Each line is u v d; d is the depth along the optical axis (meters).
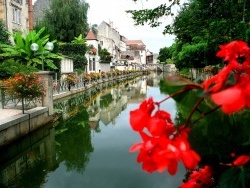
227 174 0.96
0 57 20.78
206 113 0.89
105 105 18.72
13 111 10.34
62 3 38.38
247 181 0.93
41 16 47.59
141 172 6.66
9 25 28.47
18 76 9.80
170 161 0.69
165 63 87.06
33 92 9.70
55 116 13.83
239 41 0.89
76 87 25.28
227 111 0.58
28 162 7.74
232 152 1.32
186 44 23.81
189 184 1.19
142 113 0.82
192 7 10.57
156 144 0.74
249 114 3.54
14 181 6.45
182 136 0.77
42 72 11.61
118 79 52.06
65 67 27.75
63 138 10.16
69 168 7.21
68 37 38.41
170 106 13.23
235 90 0.59
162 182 5.97
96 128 11.69
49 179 6.55
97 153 8.35
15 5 29.69
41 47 20.38
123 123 12.65
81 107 17.50
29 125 9.59
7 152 8.02
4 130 7.86
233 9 9.82
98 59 43.03
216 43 11.05
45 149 8.91
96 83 34.88
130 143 9.35
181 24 10.59
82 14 38.62
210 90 0.77
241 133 2.86
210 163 1.20
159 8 9.23
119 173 6.70
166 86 1.07
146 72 85.25
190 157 0.69
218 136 3.17
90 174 6.72
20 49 20.17
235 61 0.82
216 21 9.98
